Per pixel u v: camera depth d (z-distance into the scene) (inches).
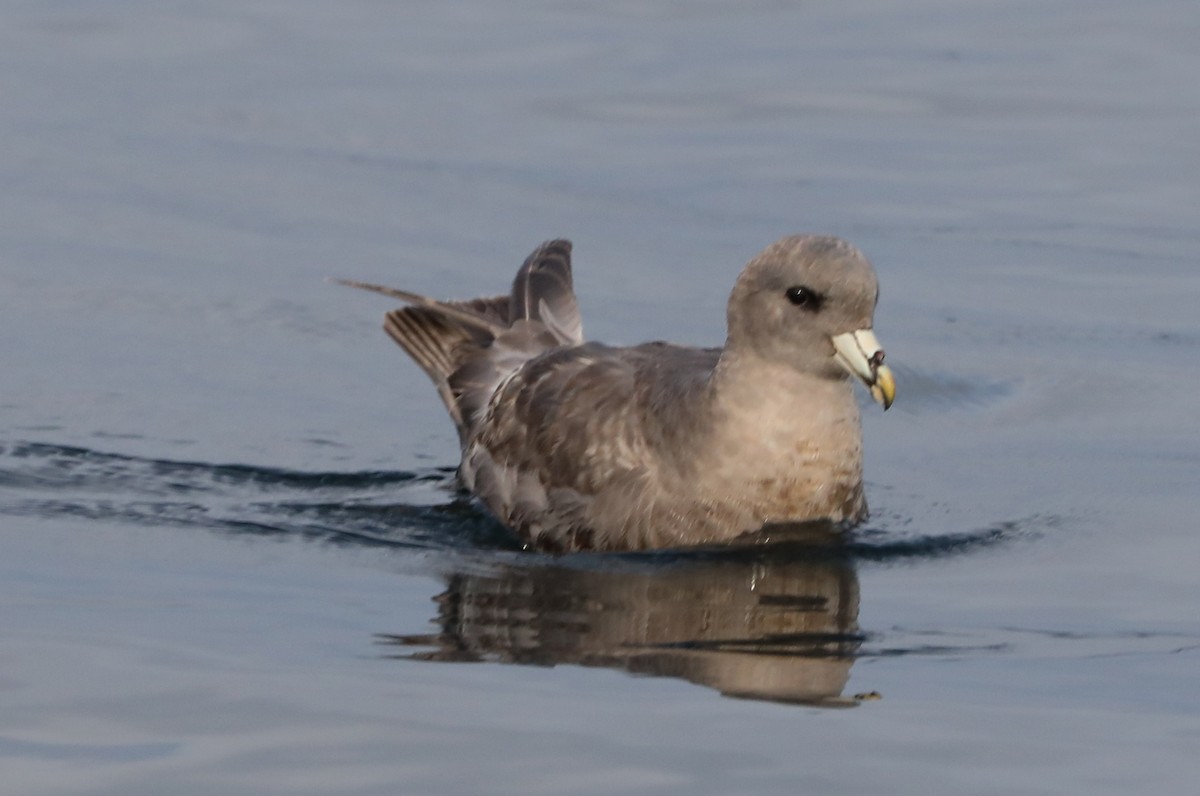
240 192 762.8
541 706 346.9
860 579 436.1
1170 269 689.0
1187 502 493.7
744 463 456.1
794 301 445.7
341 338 638.5
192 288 671.8
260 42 936.9
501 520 490.9
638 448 466.6
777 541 460.1
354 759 321.7
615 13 980.6
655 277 679.7
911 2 999.6
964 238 717.3
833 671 370.3
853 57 912.9
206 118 843.4
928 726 339.6
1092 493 503.8
